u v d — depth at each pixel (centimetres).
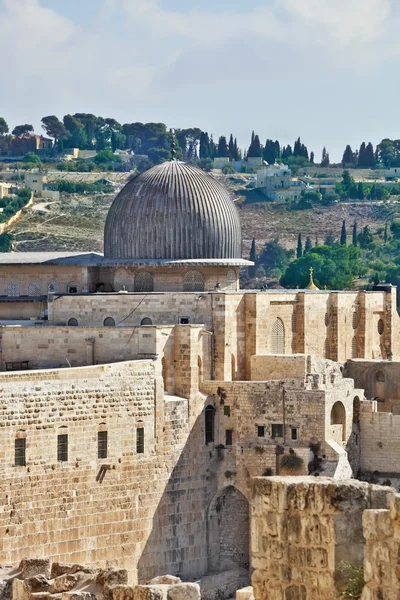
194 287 18288
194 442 16425
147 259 18238
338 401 16712
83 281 18525
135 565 15538
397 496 5841
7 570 11538
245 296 17512
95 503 14988
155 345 16188
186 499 16275
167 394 16412
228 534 16712
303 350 18212
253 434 16588
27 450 14188
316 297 18512
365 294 19475
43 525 14388
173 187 18338
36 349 16762
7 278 18838
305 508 6241
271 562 6316
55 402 14475
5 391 13988
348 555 6188
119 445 15288
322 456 16288
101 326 17025
